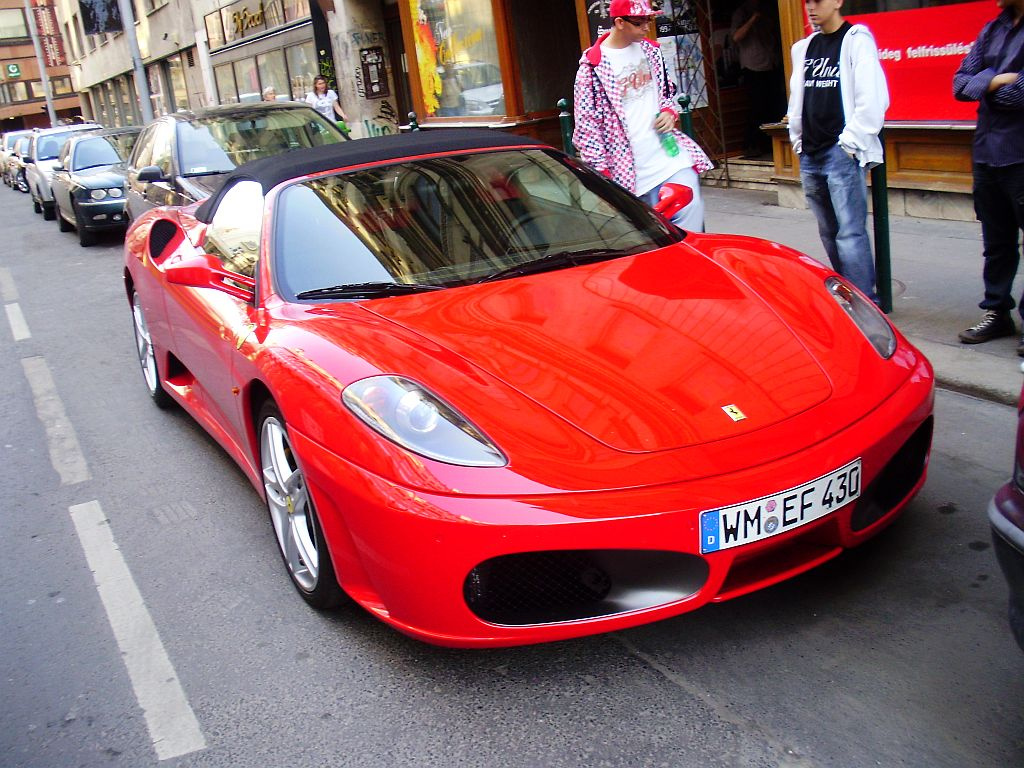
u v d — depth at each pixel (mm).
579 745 2426
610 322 3004
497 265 3439
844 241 5176
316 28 18750
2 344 7773
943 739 2301
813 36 5098
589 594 2551
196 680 2920
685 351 2865
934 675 2537
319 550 2977
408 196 3725
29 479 4785
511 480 2463
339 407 2740
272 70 22188
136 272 5172
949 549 3125
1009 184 4434
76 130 19469
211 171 8086
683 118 6914
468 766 2404
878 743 2311
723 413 2646
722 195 9805
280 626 3158
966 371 4477
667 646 2791
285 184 3857
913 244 6785
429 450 2555
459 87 14734
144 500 4340
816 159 5199
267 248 3609
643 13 5184
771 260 3498
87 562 3805
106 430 5379
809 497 2551
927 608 2830
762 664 2660
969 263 6168
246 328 3438
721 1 10242
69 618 3395
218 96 26906
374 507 2551
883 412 2766
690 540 2447
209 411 4410
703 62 10195
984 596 2857
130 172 9539
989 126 4453
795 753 2309
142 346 5578
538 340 2914
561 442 2547
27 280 10867
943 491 3521
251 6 22469
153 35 31422
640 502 2424
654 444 2545
